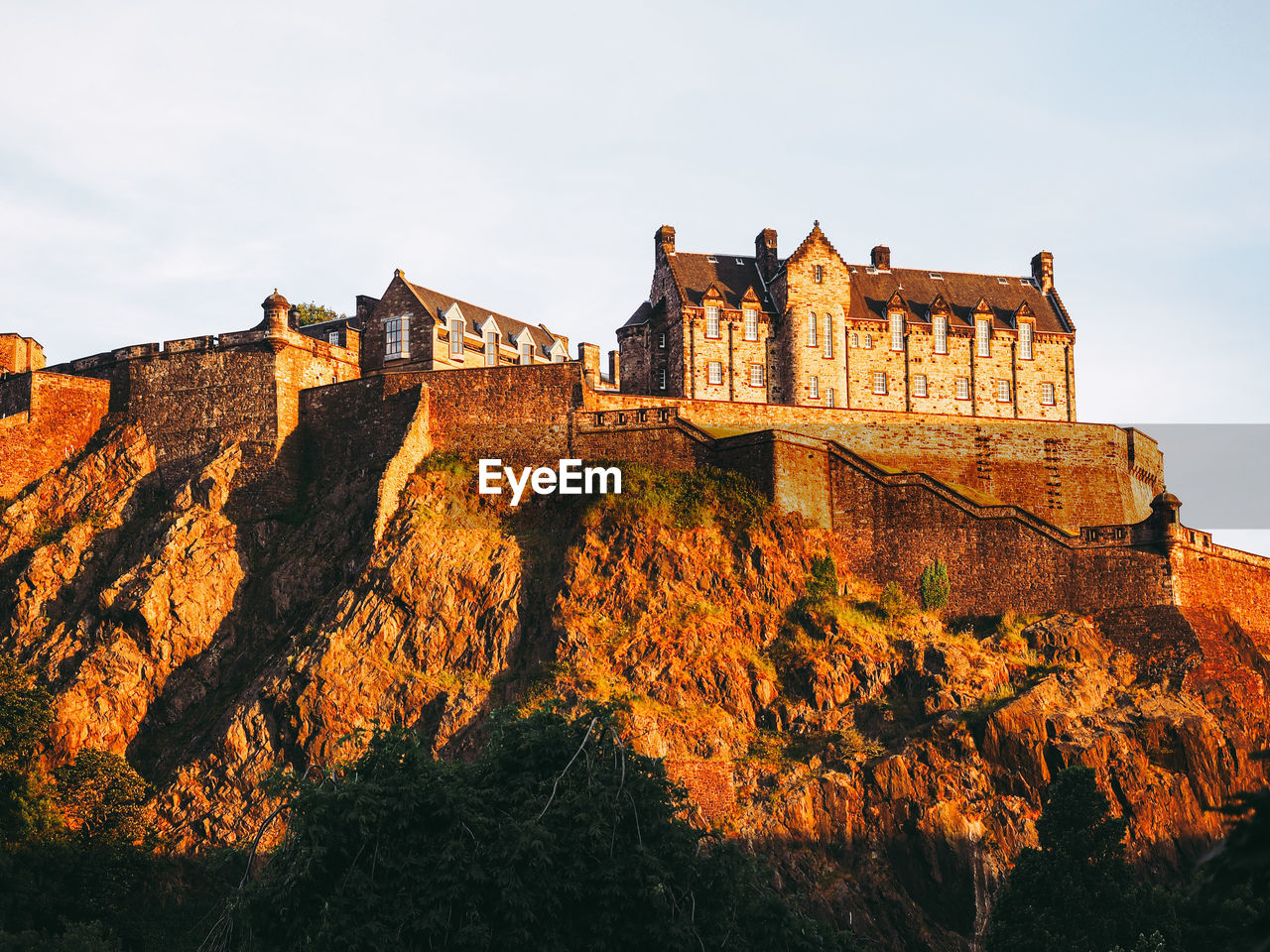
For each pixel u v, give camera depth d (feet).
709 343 368.48
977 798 253.44
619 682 265.54
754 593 283.38
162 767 264.52
